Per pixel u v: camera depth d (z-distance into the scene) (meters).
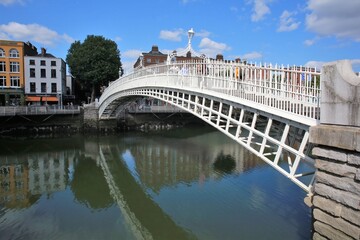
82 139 34.84
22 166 22.94
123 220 13.37
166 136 37.62
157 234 11.97
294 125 8.93
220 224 12.18
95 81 49.34
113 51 51.25
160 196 15.94
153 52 65.56
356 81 5.73
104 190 17.61
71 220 13.27
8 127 34.59
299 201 14.34
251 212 13.20
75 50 52.03
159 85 18.88
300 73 8.54
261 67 9.86
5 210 14.34
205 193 15.99
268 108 9.69
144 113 44.06
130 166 22.91
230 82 11.84
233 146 30.50
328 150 6.14
